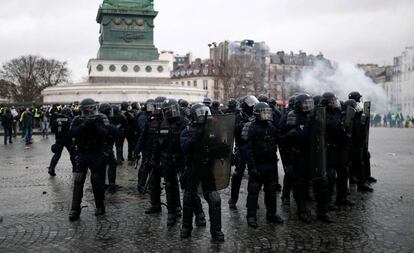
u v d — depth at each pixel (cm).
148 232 975
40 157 2469
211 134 918
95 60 5312
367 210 1145
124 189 1478
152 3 5444
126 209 1190
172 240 916
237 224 1034
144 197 1347
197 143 913
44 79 11094
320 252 831
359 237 917
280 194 1386
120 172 1844
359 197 1302
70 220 1072
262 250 847
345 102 1338
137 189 1462
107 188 1448
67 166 2084
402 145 3173
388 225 1002
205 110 916
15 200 1307
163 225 1030
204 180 923
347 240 899
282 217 1097
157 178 1141
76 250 857
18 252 846
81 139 1105
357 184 1402
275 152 1035
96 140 1109
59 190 1463
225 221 1060
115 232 976
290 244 880
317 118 1023
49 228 1009
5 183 1600
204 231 982
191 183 928
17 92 11062
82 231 984
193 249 858
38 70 11038
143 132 1266
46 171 1908
